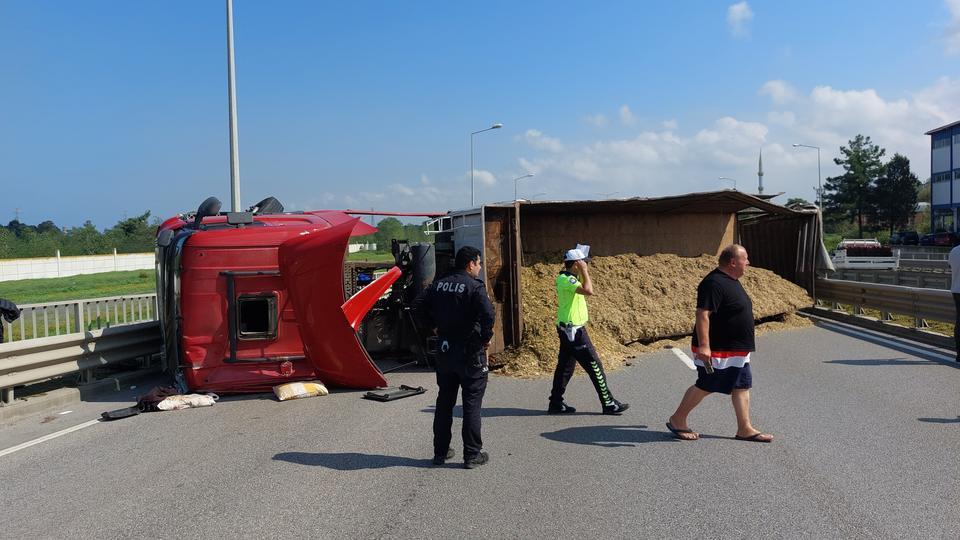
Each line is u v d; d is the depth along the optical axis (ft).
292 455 19.84
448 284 18.65
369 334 35.40
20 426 24.44
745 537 13.48
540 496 16.03
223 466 18.99
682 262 47.01
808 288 49.26
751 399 24.88
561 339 23.57
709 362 19.48
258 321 29.17
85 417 25.55
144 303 41.70
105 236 225.76
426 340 33.71
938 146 223.92
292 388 27.40
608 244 47.32
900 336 38.81
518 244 33.60
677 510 14.93
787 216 50.03
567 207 41.37
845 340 37.88
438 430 18.63
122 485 17.66
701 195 40.65
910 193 253.44
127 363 33.83
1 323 27.86
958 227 214.48
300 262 27.58
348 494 16.52
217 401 27.35
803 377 28.40
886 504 14.92
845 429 20.76
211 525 14.85
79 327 34.88
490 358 32.60
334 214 35.37
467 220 35.27
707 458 18.45
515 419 23.40
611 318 36.88
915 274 49.83
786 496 15.55
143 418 24.93
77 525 15.08
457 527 14.39
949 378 27.61
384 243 64.95
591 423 22.52
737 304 19.51
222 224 30.25
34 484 17.97
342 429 22.66
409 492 16.56
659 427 21.75
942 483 16.08
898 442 19.34
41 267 162.40
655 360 33.83
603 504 15.42
